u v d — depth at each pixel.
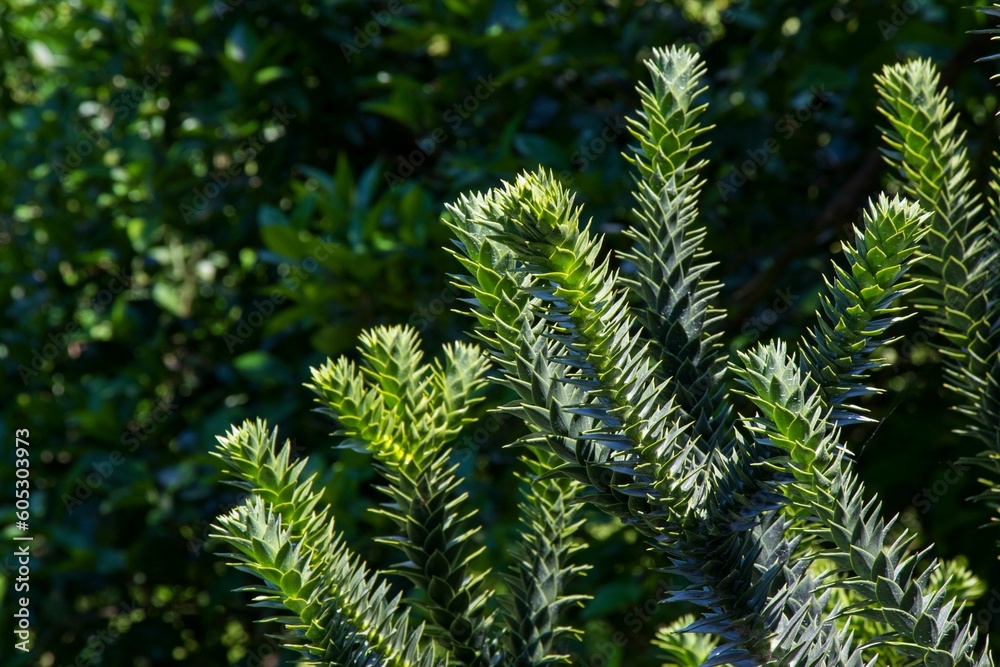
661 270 0.99
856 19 2.96
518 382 0.91
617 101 3.22
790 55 2.90
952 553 2.71
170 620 3.49
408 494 1.11
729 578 0.87
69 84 3.72
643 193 1.00
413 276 2.79
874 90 2.79
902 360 2.46
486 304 0.93
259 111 3.25
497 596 1.13
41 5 3.83
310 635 0.98
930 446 2.72
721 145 2.89
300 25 3.28
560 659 1.10
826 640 0.89
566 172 2.77
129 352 3.62
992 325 1.17
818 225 2.77
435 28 2.90
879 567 0.85
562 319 0.82
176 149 3.44
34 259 3.65
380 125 3.46
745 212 3.10
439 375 1.19
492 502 2.74
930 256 1.15
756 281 2.86
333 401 1.07
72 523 3.31
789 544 0.93
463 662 1.10
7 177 3.67
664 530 0.87
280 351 3.25
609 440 0.84
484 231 0.93
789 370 0.84
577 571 1.16
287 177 3.39
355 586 1.04
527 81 2.98
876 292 0.84
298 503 1.03
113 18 3.49
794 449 0.83
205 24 3.35
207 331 3.61
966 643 0.85
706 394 0.98
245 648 3.55
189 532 3.33
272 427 2.98
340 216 2.84
